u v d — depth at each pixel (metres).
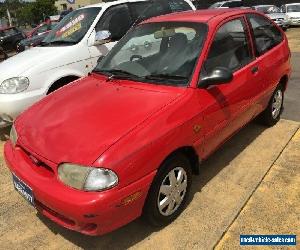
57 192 2.65
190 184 3.35
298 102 5.97
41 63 5.17
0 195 3.85
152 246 2.99
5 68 5.22
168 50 3.64
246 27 4.14
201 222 3.20
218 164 4.11
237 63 3.87
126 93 3.34
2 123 5.11
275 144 4.48
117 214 2.67
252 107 4.16
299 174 3.82
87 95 3.46
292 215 3.21
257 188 3.63
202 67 3.36
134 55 3.89
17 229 3.31
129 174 2.65
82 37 5.73
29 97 4.97
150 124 2.85
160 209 3.04
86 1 42.31
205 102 3.28
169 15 4.21
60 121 3.09
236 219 3.21
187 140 3.09
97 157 2.60
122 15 6.25
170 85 3.30
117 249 2.99
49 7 54.28
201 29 3.61
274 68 4.49
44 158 2.79
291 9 19.39
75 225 2.73
